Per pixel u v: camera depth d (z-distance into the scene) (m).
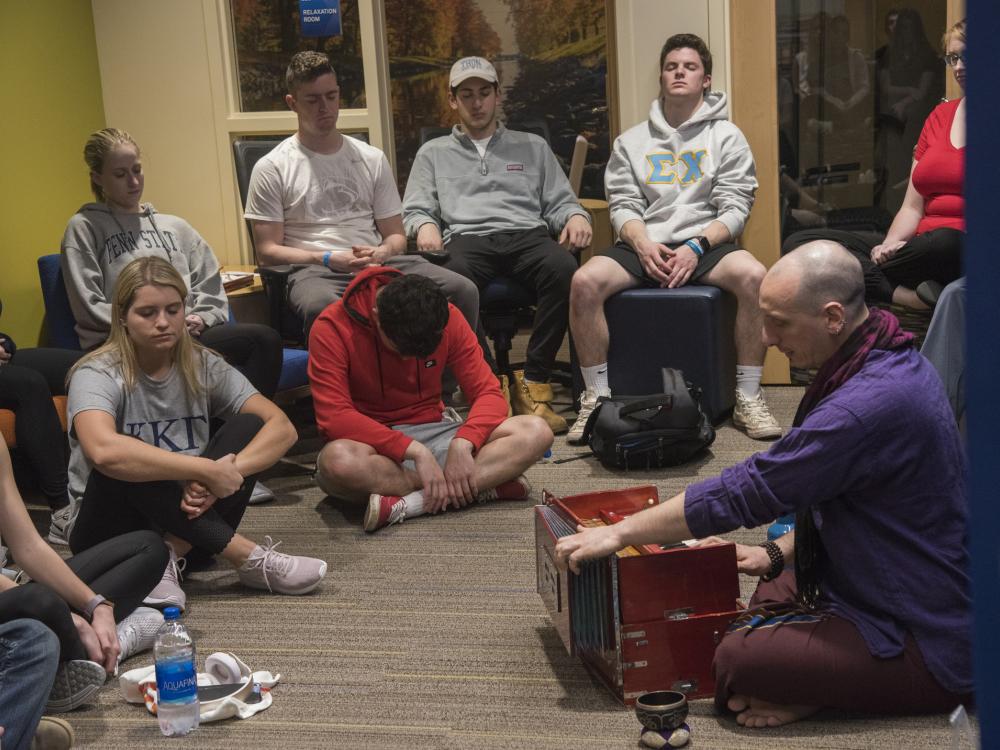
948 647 2.03
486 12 8.05
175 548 2.99
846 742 2.04
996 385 0.81
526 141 4.87
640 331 4.29
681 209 4.46
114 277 3.86
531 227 4.74
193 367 3.04
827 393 2.07
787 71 4.77
